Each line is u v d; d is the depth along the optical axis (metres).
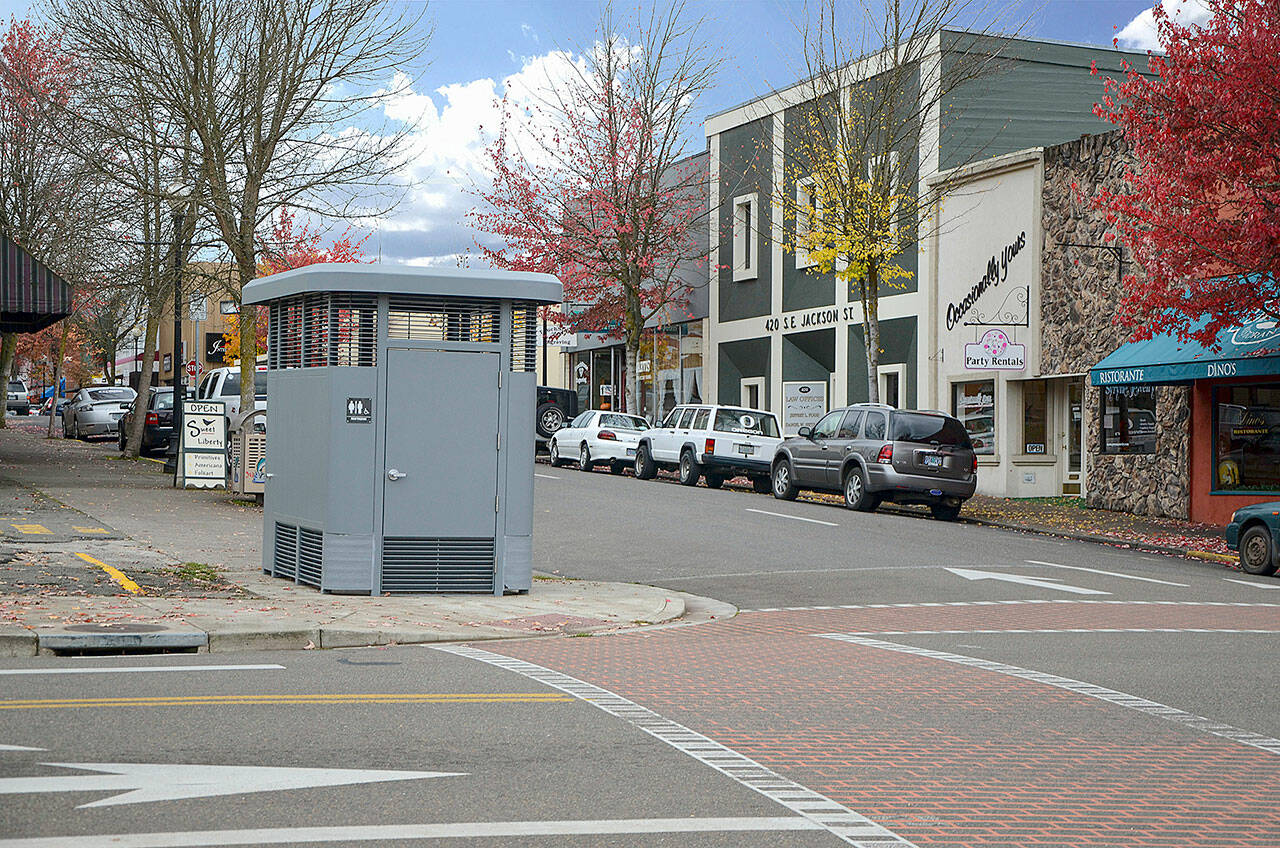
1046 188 28.88
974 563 18.06
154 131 25.86
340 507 13.50
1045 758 7.23
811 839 5.57
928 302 32.44
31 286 24.86
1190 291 22.06
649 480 33.81
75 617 10.96
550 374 59.75
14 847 5.14
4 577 13.17
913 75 31.88
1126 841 5.68
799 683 9.39
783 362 38.44
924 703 8.71
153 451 38.38
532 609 13.05
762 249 39.41
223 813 5.69
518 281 13.73
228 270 26.81
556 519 22.95
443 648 10.95
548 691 8.85
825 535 21.03
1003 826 5.85
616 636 11.91
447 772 6.54
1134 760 7.24
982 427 30.84
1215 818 6.09
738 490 32.00
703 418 31.75
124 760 6.58
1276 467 23.67
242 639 10.70
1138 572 17.69
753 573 17.03
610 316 43.50
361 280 13.35
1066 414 30.11
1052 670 10.12
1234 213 22.50
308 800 5.94
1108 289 27.17
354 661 10.05
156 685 8.66
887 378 34.47
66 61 34.44
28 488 24.12
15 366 89.31
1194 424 24.92
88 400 46.88
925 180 32.44
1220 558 19.91
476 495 13.95
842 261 32.91
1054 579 16.59
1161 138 19.89
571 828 5.61
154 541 17.00
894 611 13.84
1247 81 18.86
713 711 8.29
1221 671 10.14
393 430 13.68
